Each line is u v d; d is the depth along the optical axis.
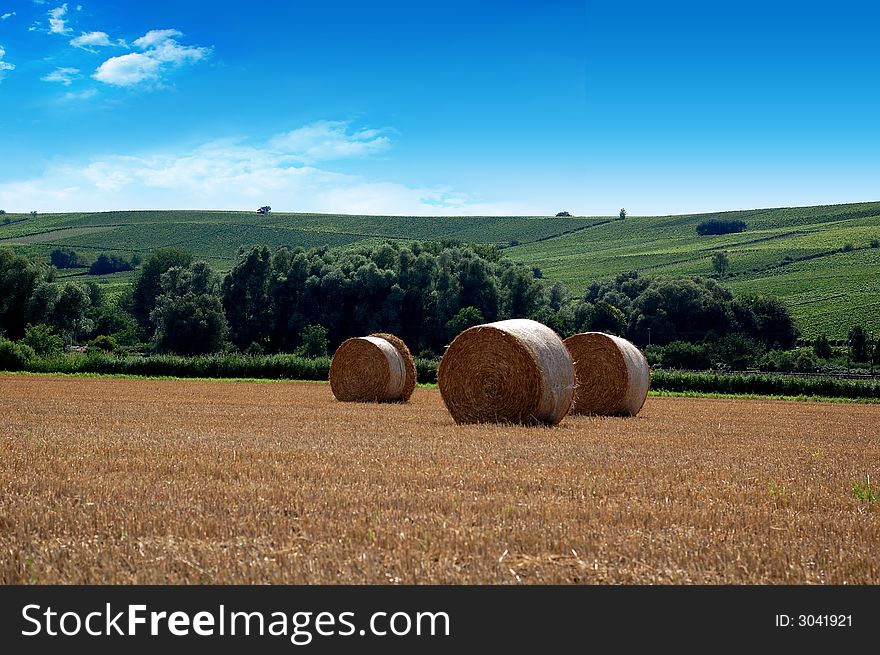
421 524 8.83
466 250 98.12
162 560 7.68
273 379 51.16
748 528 9.18
